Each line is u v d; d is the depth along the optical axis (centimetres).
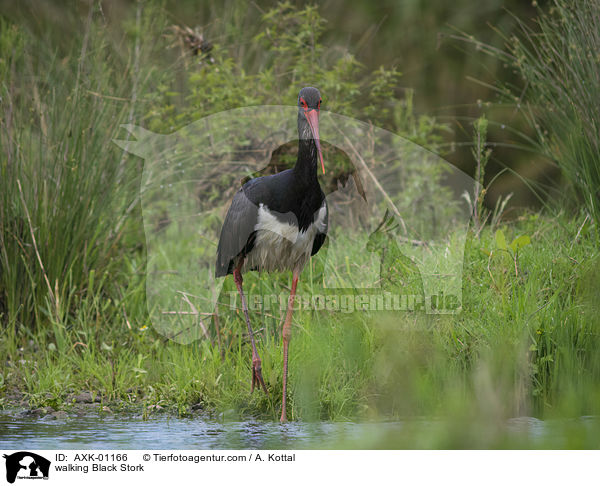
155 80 1680
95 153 1327
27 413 1055
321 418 1028
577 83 1312
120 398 1123
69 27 1656
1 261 1284
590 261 1151
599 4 1294
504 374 991
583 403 971
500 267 1162
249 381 1099
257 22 1950
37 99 1330
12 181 1277
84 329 1227
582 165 1316
